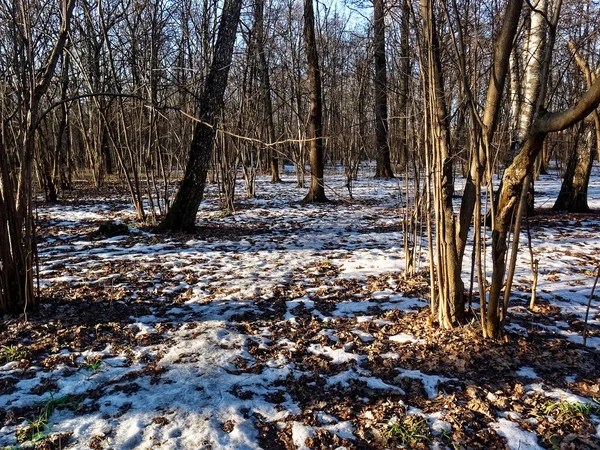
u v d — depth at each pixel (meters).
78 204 12.01
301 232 8.28
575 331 3.79
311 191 12.23
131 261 6.10
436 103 3.42
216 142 10.95
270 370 3.24
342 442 2.49
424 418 2.68
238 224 9.10
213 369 3.22
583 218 9.11
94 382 3.06
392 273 5.46
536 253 6.32
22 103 4.02
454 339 3.55
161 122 11.39
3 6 4.50
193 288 4.96
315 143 11.90
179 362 3.32
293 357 3.45
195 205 8.21
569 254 6.27
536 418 2.67
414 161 4.93
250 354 3.49
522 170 3.05
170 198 12.77
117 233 7.86
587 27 5.41
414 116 4.34
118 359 3.39
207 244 7.21
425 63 3.53
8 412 2.70
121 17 9.22
